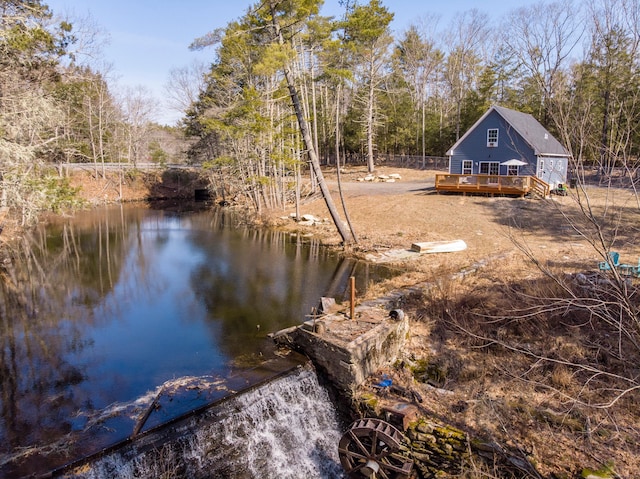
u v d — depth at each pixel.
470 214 22.42
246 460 7.09
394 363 8.86
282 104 28.41
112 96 48.28
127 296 13.63
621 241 14.71
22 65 14.62
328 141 52.12
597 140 5.39
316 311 10.53
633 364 7.14
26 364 9.14
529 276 12.16
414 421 6.88
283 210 29.03
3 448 6.25
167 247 20.84
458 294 10.79
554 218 20.31
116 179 43.34
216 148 38.81
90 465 5.89
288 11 17.06
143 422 6.81
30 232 24.73
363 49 21.69
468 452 6.26
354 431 6.74
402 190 31.62
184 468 6.42
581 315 8.94
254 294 13.52
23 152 13.48
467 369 8.16
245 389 7.76
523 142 27.45
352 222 23.61
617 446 6.02
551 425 6.54
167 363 9.02
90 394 7.83
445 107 54.56
